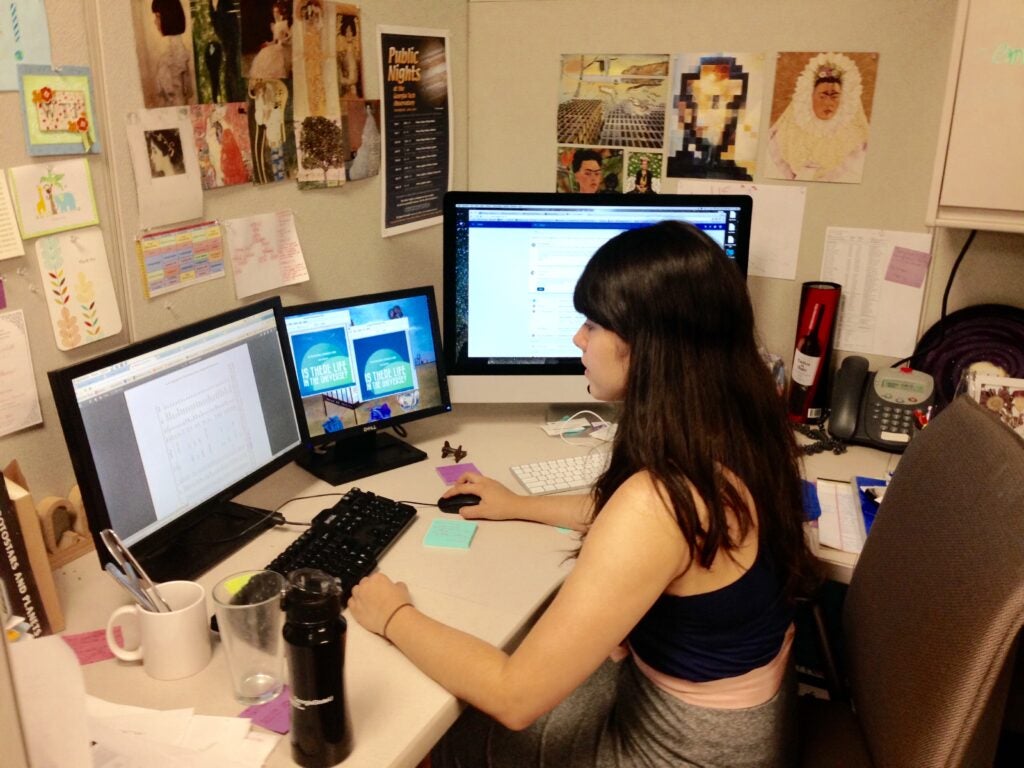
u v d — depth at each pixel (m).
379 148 1.78
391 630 1.04
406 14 1.79
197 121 1.38
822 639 1.38
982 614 0.88
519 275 1.68
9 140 1.11
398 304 1.60
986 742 1.00
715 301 0.98
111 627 1.00
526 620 1.12
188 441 1.22
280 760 0.87
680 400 0.98
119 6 1.22
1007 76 1.34
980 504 0.98
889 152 1.73
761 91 1.80
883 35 1.68
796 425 1.80
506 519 1.38
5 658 0.62
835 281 1.84
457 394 1.74
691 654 1.04
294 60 1.54
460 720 1.22
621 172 1.98
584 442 1.70
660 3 1.84
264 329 1.37
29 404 1.20
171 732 0.89
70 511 1.24
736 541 0.98
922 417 1.65
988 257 1.71
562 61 1.95
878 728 1.06
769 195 1.85
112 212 1.26
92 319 1.26
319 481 1.51
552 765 1.14
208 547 1.25
